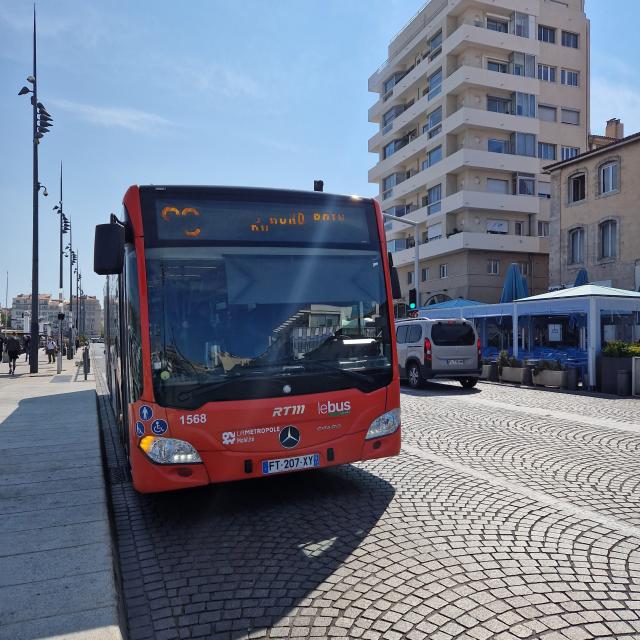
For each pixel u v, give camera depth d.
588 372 14.22
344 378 4.95
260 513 4.97
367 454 5.04
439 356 14.33
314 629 3.04
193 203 4.80
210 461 4.43
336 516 4.82
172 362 4.45
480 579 3.58
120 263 4.54
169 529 4.67
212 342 4.58
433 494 5.38
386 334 5.30
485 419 9.59
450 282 39.47
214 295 4.68
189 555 4.12
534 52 39.22
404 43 46.88
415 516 4.77
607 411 10.44
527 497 5.24
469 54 38.62
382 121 50.97
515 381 16.02
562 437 7.99
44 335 48.66
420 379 14.65
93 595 3.12
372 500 5.23
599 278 25.36
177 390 4.41
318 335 4.94
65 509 4.65
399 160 45.53
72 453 6.75
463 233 36.50
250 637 2.99
